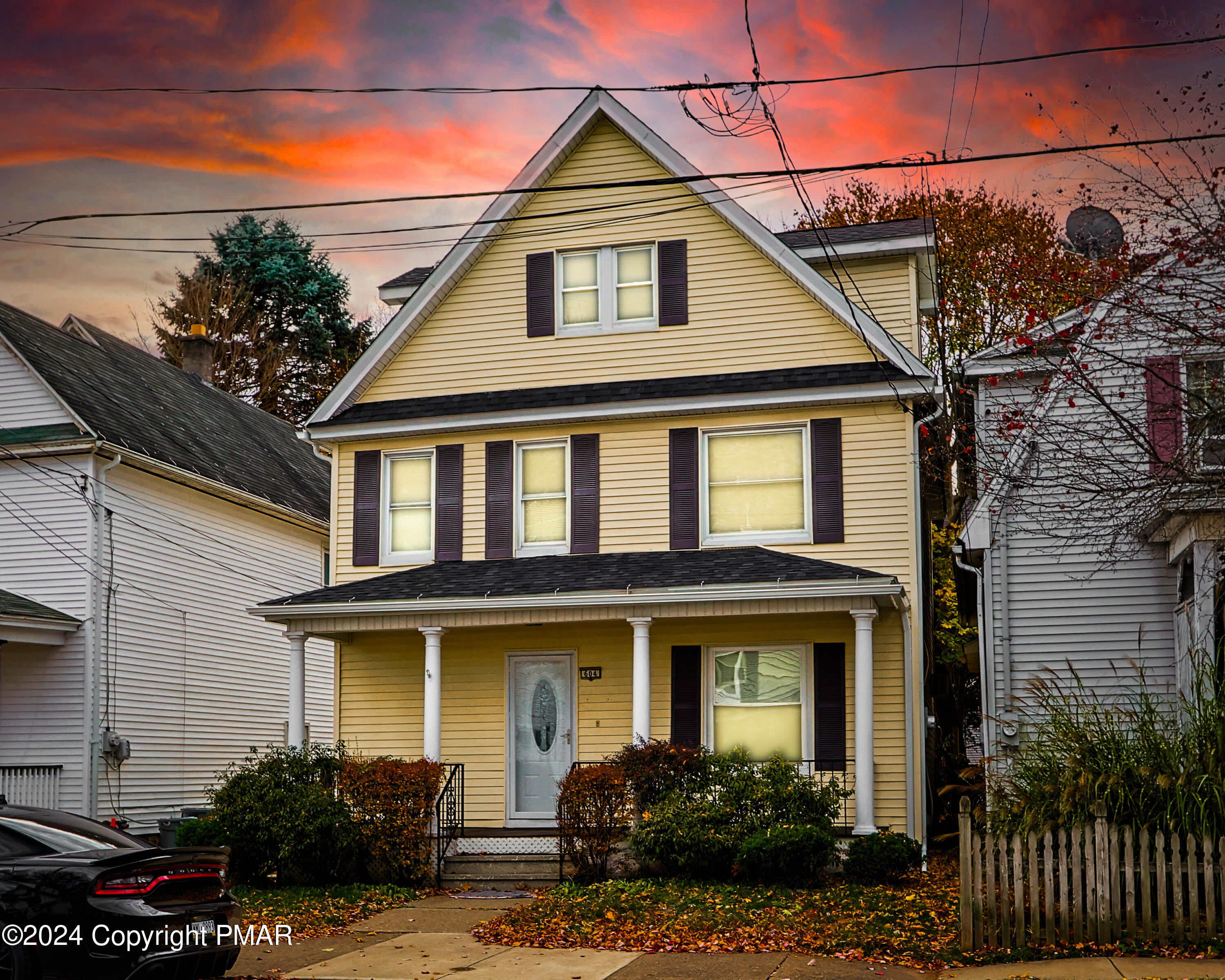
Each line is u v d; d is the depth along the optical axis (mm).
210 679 23672
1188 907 10953
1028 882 11367
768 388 18578
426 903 15172
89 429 20578
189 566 23281
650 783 15828
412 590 18109
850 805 17422
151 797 21625
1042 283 16031
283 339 48406
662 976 10617
